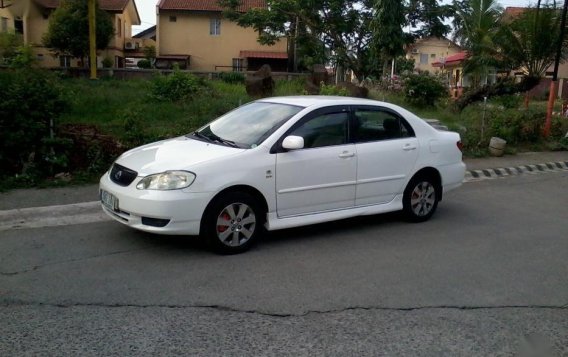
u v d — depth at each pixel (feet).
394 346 12.41
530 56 55.42
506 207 26.86
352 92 56.18
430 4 85.97
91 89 50.08
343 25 90.07
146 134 31.60
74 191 25.35
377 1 69.72
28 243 18.65
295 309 14.14
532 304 15.07
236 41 132.36
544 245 20.58
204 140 20.02
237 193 17.93
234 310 13.93
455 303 14.92
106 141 29.25
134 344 12.03
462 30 70.28
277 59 131.85
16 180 25.80
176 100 47.19
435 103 61.26
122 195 17.42
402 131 22.40
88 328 12.70
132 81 66.18
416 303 14.82
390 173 21.68
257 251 18.66
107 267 16.63
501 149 41.65
